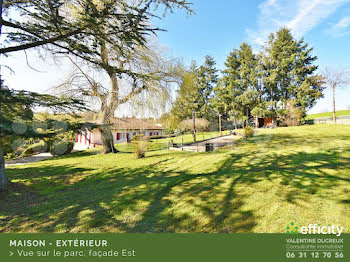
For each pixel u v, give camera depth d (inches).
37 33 174.1
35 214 135.2
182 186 181.2
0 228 116.7
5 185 195.5
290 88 1074.7
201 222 113.3
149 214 127.2
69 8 166.4
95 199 161.0
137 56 352.5
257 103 1076.5
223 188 166.7
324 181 164.2
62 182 226.8
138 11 140.0
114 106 372.8
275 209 122.6
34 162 410.6
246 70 1103.0
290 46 1092.5
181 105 467.2
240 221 112.0
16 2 148.7
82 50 176.4
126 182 210.7
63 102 168.6
